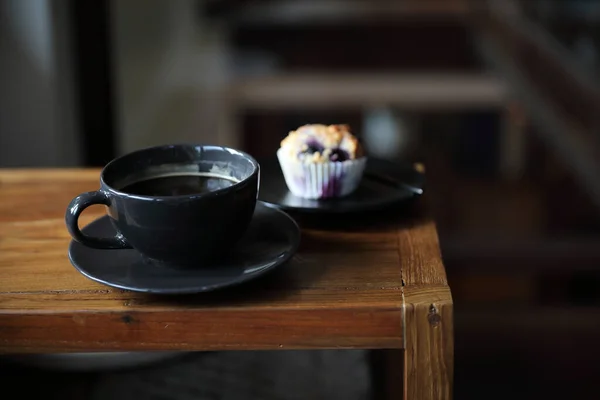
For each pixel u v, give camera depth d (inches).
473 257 89.3
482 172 122.0
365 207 37.8
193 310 32.6
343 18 134.3
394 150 127.3
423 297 32.9
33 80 62.9
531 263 87.8
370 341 32.9
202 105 125.6
